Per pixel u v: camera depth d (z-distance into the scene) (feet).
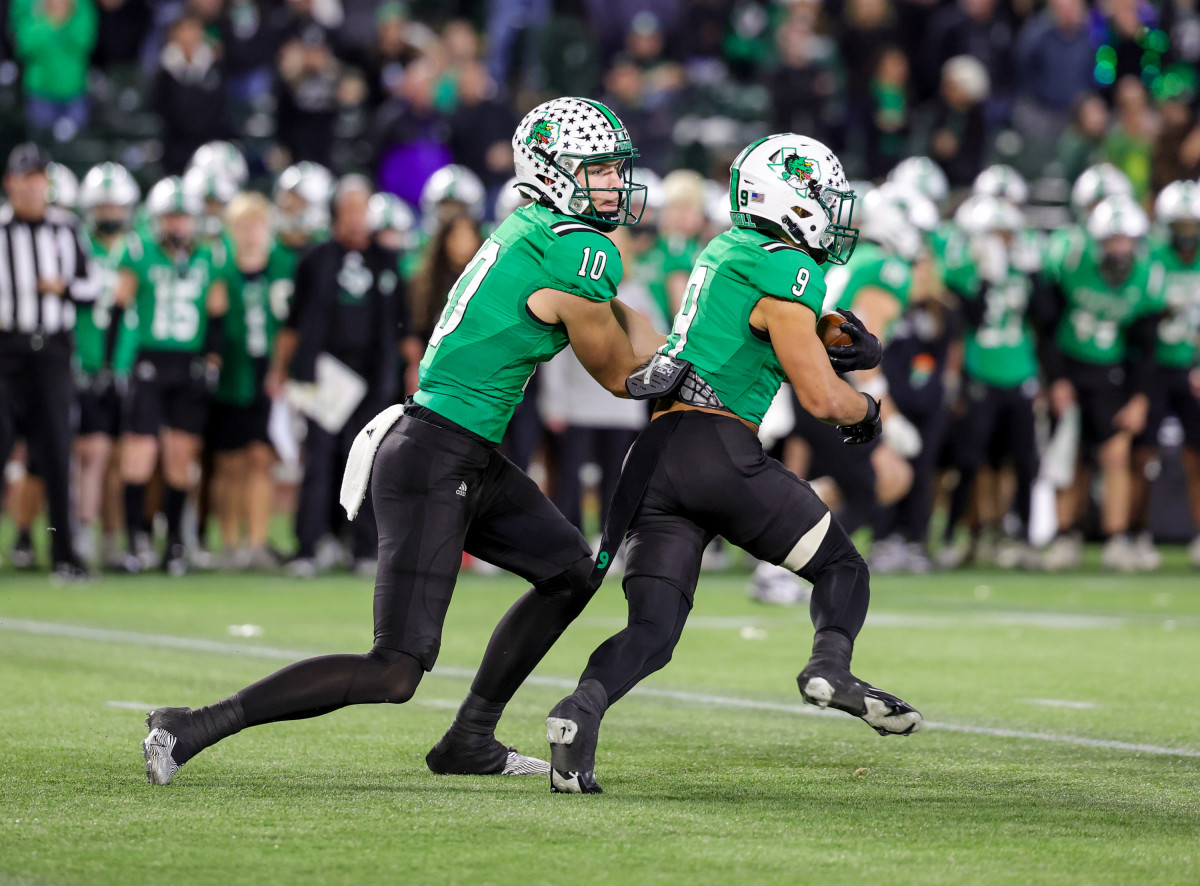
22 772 55.57
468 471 53.52
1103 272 145.38
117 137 199.00
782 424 129.70
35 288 117.39
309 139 186.19
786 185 53.83
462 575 141.90
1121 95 200.85
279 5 206.28
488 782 55.57
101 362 134.21
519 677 56.75
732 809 50.67
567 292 52.75
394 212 138.51
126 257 132.67
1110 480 149.48
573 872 42.37
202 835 46.21
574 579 55.88
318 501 135.85
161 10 207.51
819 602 52.75
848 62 206.28
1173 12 217.56
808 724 69.05
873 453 116.78
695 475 52.54
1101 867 43.70
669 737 65.51
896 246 106.11
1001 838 47.06
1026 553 150.20
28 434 123.13
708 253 54.60
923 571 145.89
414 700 74.28
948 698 76.54
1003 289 146.72
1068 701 75.72
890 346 140.97
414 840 45.75
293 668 53.06
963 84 194.70
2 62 201.67
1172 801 53.11
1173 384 149.69
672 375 52.85
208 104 184.65
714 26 227.20
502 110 187.01
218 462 141.49
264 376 139.95
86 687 75.31
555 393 137.08
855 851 45.14
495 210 185.37
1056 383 148.77
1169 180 186.39
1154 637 100.12
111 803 50.55
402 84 185.06
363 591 123.44
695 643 96.07
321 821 48.14
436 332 54.44
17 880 41.27
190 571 138.62
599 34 219.41
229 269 137.49
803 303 52.65
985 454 150.10
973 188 184.96
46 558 144.25
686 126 211.00
